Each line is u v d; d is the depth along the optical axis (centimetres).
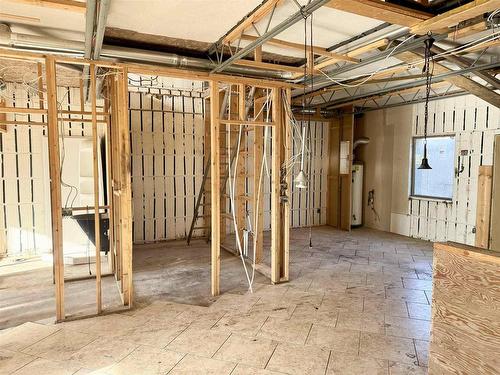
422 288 443
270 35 288
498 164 416
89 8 246
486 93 470
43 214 607
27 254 599
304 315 364
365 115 859
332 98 754
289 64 495
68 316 357
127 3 301
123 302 387
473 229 628
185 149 709
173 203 707
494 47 396
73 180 592
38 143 603
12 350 295
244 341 311
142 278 482
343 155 830
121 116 370
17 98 586
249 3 304
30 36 334
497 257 181
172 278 483
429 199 709
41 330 329
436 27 268
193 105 709
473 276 193
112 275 490
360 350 297
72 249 595
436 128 691
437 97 639
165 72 379
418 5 259
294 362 279
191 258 583
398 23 274
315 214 884
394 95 689
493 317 184
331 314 367
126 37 392
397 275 494
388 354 291
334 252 621
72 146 593
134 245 668
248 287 446
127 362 278
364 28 358
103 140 585
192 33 379
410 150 746
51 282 463
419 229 732
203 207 723
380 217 826
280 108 442
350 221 812
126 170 373
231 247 640
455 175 656
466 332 198
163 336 320
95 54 333
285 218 461
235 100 614
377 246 666
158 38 395
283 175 457
